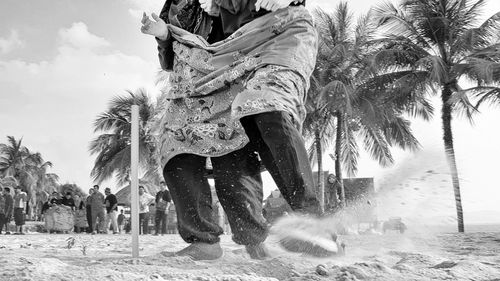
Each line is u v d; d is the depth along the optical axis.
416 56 23.75
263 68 3.83
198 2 4.44
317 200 3.55
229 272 3.25
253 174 4.18
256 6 4.00
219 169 4.12
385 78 24.00
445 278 2.86
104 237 14.66
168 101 4.28
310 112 27.05
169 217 22.45
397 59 24.02
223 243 8.39
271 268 3.38
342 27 27.66
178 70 4.26
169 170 4.12
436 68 21.72
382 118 24.92
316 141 28.20
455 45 22.89
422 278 2.85
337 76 26.42
